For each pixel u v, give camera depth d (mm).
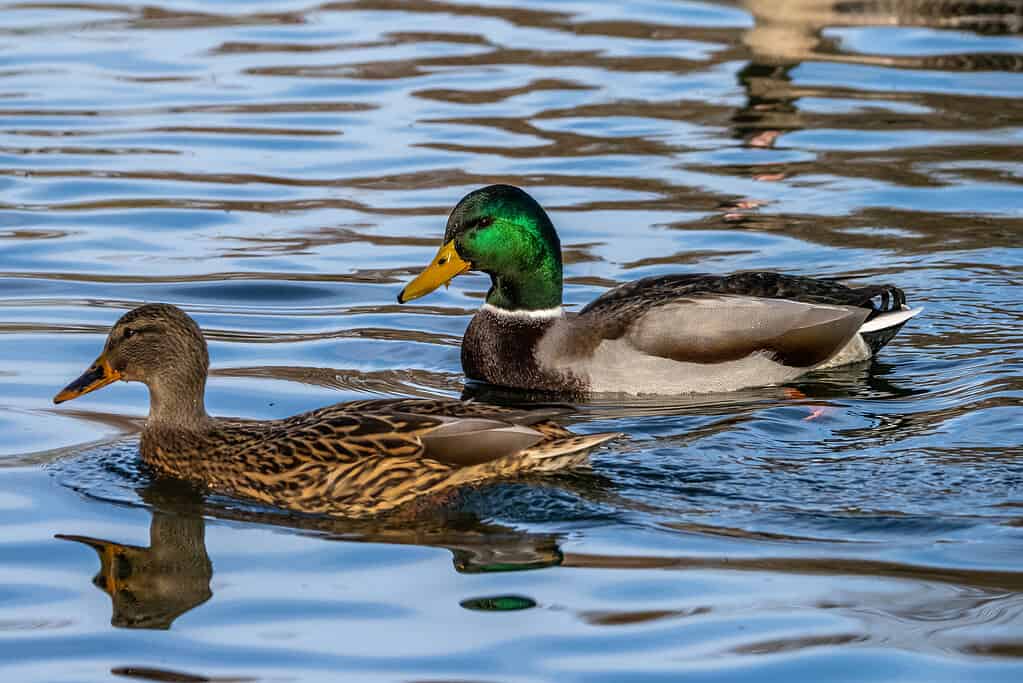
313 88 23062
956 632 9023
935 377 14102
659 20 26719
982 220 18203
